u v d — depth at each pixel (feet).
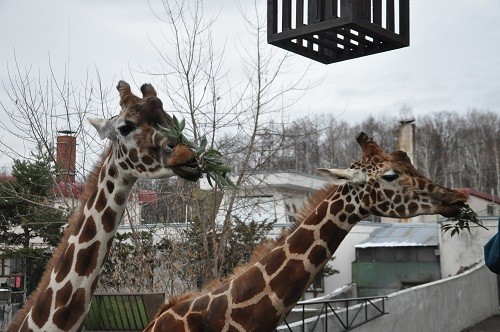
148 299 24.66
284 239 15.69
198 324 15.10
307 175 54.75
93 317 25.11
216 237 35.94
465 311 50.06
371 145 16.22
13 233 55.31
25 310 15.48
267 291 15.10
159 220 39.11
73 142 36.68
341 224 15.70
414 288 43.04
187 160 13.12
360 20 16.17
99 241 14.90
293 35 17.12
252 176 42.34
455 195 15.53
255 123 36.50
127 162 14.37
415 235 74.02
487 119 168.55
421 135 166.09
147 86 15.03
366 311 36.68
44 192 44.73
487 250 10.61
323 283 75.77
